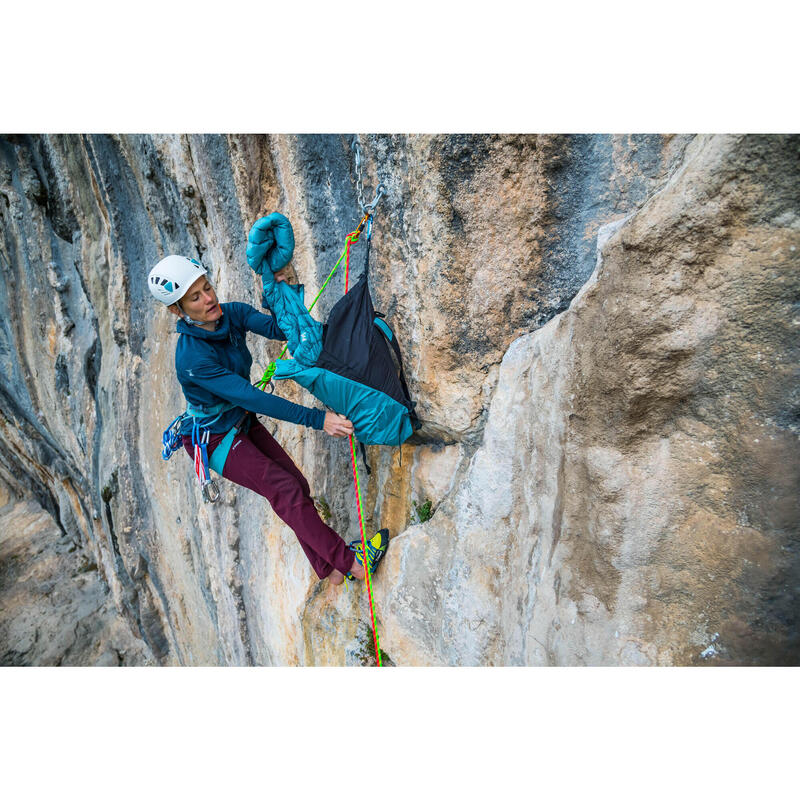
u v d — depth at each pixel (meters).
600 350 1.89
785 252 1.56
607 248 1.89
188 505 4.66
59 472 7.64
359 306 2.41
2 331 6.84
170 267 2.19
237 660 4.57
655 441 1.85
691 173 1.65
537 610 2.15
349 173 2.65
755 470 1.68
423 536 2.68
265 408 2.29
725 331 1.68
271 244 2.38
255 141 2.96
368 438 2.54
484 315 2.34
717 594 1.74
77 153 4.67
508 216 2.18
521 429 2.28
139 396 5.11
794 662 1.66
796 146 1.49
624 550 1.87
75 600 7.46
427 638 2.63
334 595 3.22
